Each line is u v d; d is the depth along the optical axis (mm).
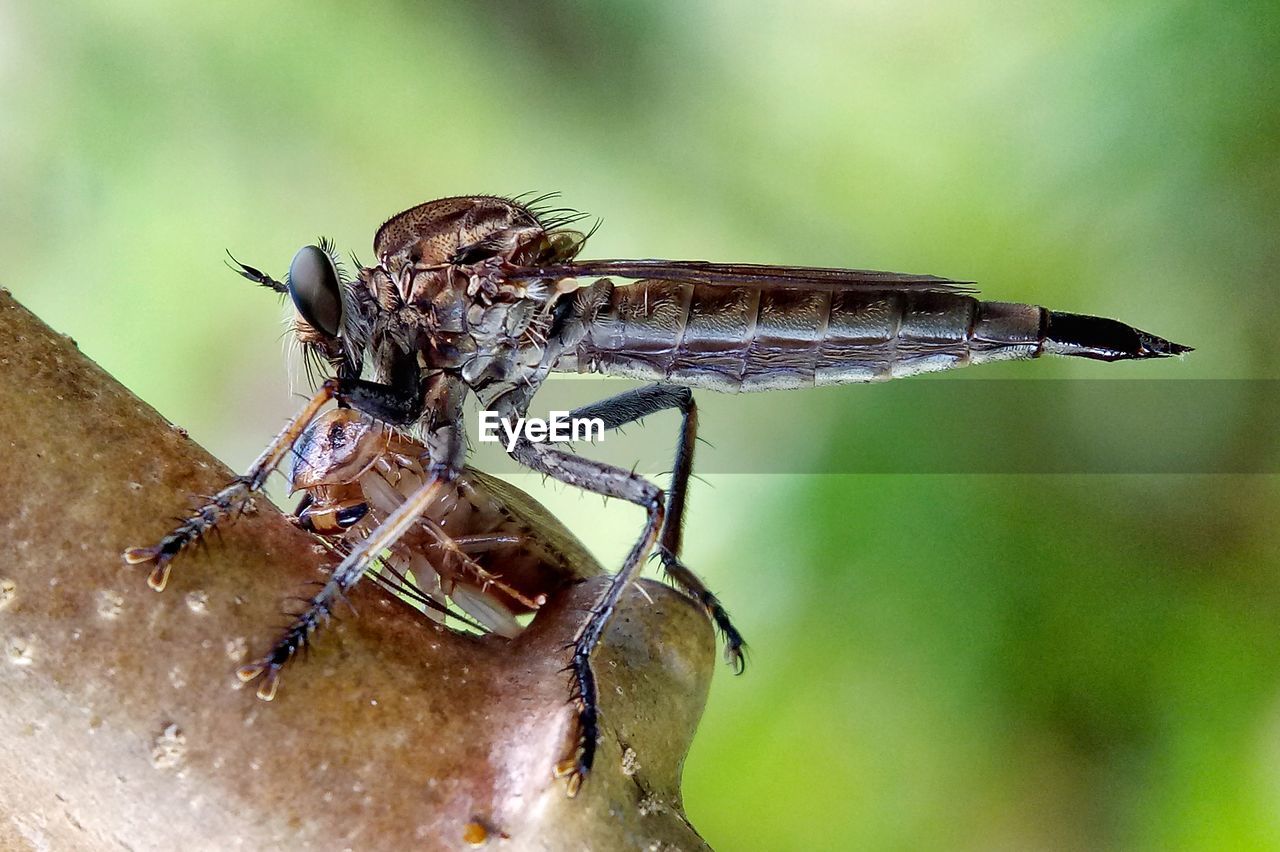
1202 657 112
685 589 109
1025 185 117
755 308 114
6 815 89
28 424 93
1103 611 113
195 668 89
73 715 87
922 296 114
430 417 110
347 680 93
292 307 111
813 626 113
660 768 99
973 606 113
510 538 104
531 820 89
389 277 111
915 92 119
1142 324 116
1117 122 117
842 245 119
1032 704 112
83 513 91
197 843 87
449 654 98
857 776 112
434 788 91
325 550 99
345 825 88
